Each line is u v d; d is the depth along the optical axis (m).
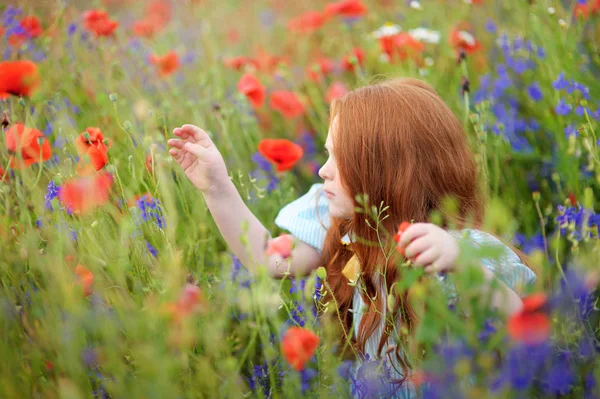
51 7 2.64
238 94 2.56
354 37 3.38
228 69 3.01
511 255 1.45
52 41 2.42
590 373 1.24
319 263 1.77
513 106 2.51
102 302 1.30
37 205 1.44
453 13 3.24
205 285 1.59
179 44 3.30
